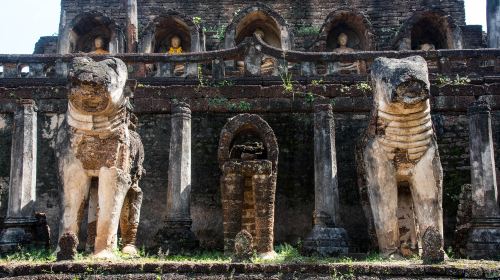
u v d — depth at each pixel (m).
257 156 11.55
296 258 10.16
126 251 11.17
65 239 9.40
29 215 12.09
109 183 10.16
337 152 14.38
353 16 21.89
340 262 9.19
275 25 22.28
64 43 21.77
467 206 12.94
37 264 8.87
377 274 8.64
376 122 10.30
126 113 10.70
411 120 10.07
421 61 10.09
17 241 11.50
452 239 13.74
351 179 14.21
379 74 10.11
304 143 14.48
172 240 12.02
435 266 8.55
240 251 9.23
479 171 12.34
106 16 21.88
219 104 14.70
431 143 10.19
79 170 10.22
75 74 9.88
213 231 13.99
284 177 14.26
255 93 14.73
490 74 15.55
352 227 13.93
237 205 11.20
